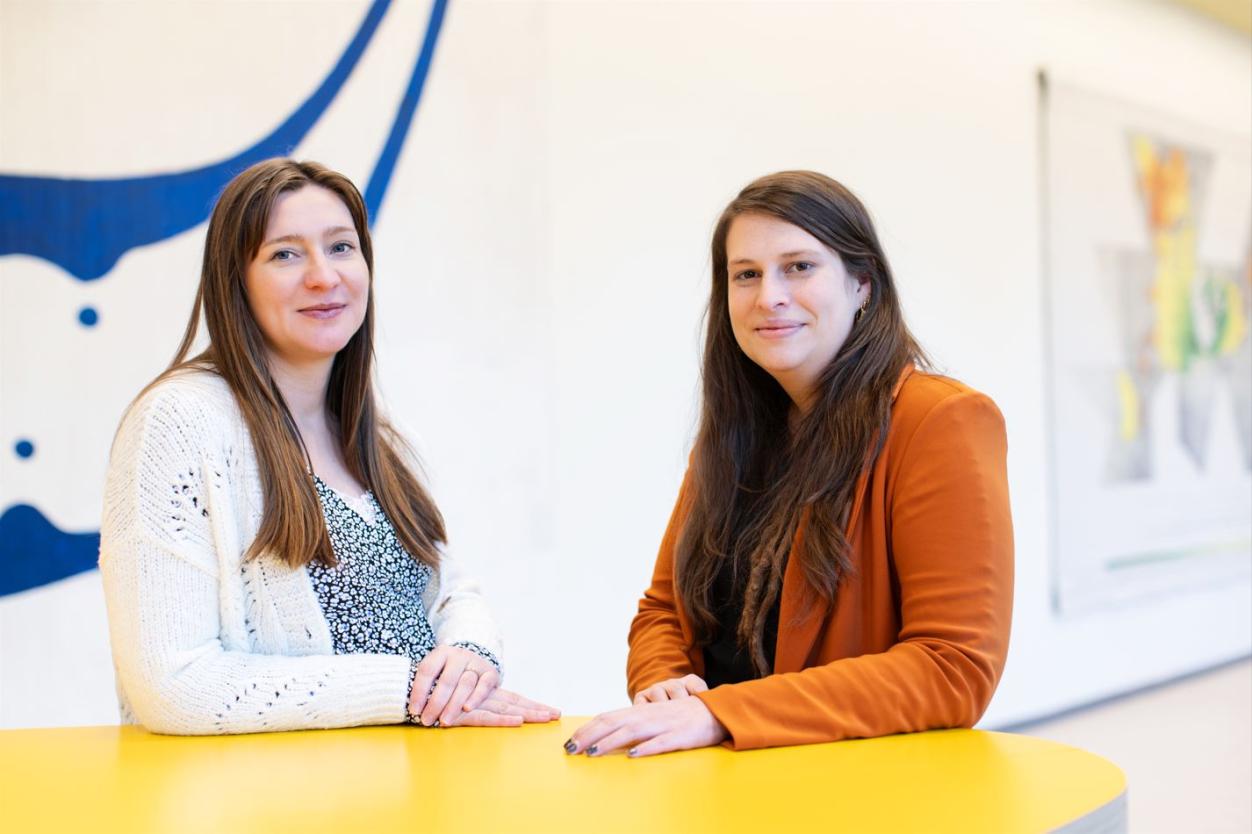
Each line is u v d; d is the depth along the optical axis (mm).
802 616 1517
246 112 3045
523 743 1312
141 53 2893
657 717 1268
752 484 1736
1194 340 6387
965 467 1423
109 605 1422
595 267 3734
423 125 3344
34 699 2750
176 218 2939
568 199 3666
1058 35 5527
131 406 1479
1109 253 5773
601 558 3742
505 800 1033
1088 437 5605
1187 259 6348
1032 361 5324
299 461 1529
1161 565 6066
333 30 3186
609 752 1235
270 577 1484
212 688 1364
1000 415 1488
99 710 2842
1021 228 5285
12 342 2727
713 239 1735
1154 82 6145
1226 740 4914
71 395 2801
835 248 1578
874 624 1490
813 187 1588
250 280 1555
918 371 1575
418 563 1729
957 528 1403
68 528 2797
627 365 3811
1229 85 6711
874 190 4617
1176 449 6223
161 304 2922
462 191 3422
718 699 1286
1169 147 6199
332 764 1197
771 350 1582
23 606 2738
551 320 3619
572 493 3668
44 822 975
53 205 2775
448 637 1649
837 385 1580
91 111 2826
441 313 3371
